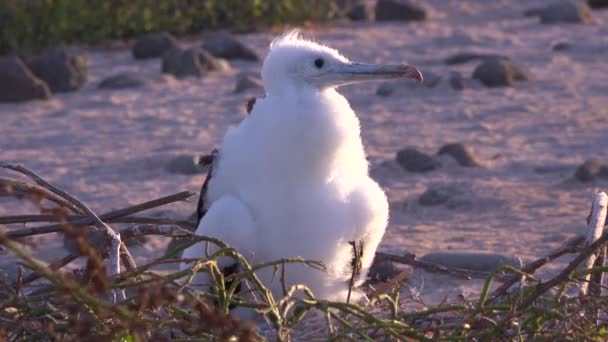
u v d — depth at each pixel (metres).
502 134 18.12
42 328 6.41
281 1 29.11
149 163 16.62
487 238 12.60
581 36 27.06
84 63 22.44
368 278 8.82
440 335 6.93
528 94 21.00
